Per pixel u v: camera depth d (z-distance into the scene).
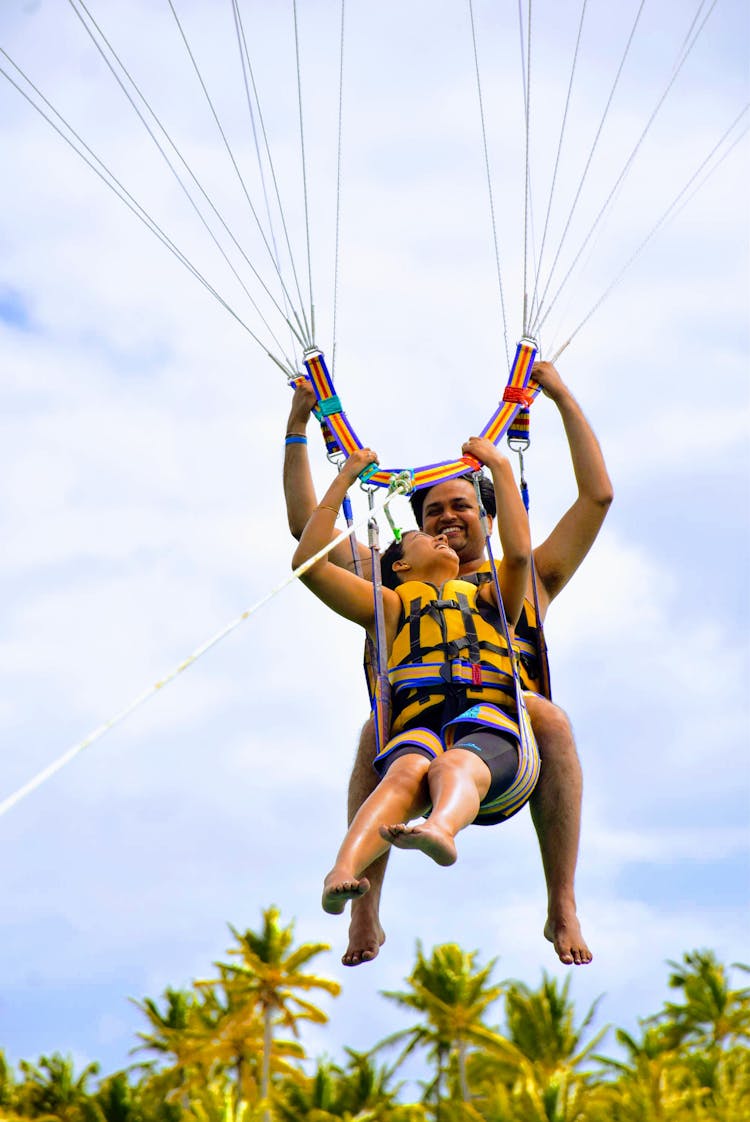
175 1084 78.06
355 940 10.02
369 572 11.02
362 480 10.70
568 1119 59.75
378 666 10.10
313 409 11.30
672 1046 78.81
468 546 10.97
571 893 10.12
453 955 73.69
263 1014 75.56
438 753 9.80
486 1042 71.44
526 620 10.63
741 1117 62.03
